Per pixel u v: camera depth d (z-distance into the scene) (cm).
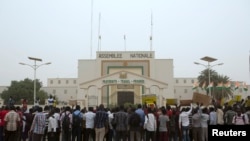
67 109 1905
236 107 2012
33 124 1639
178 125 1972
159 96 5306
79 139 1856
